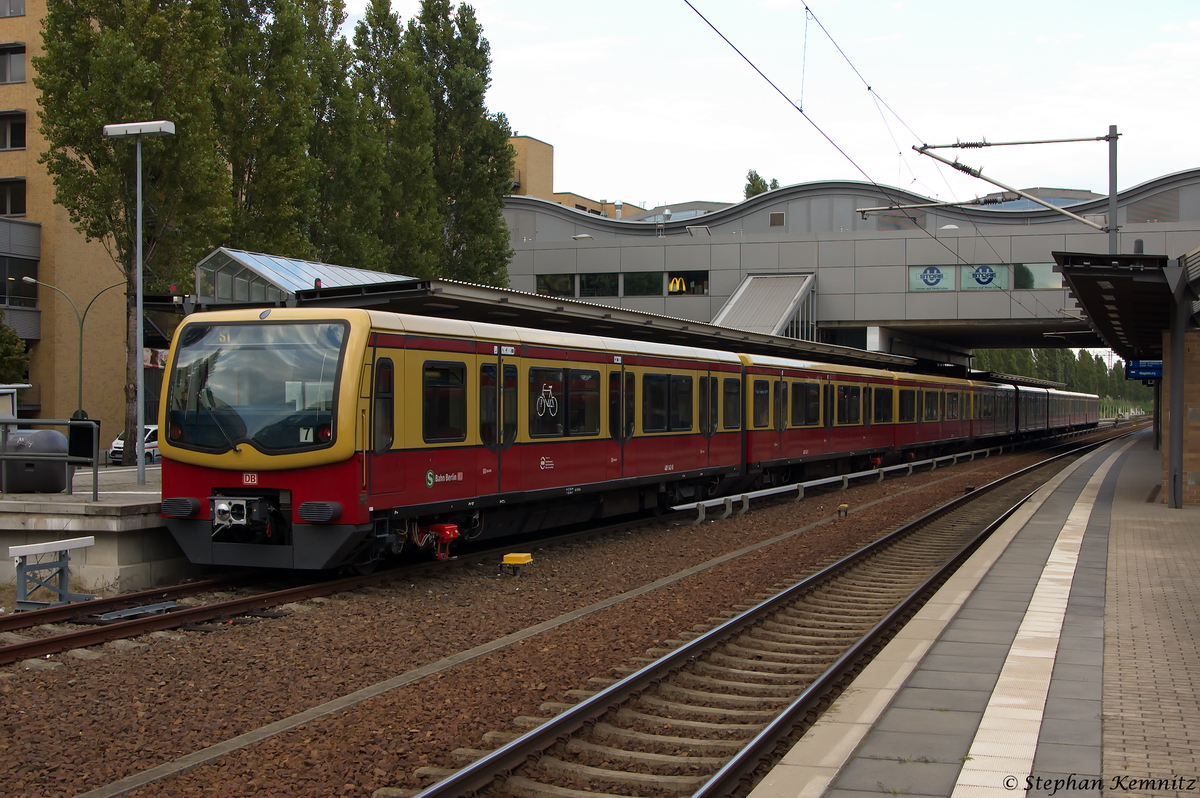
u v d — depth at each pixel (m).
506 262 40.12
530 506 15.52
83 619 10.24
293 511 11.83
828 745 5.97
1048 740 6.03
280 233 29.41
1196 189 47.47
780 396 23.69
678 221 56.19
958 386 40.25
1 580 12.98
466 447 13.50
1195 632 9.07
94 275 45.69
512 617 10.72
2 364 39.62
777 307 43.72
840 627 10.61
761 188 82.00
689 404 19.59
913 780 5.36
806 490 26.61
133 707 7.42
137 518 12.53
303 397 11.80
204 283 23.92
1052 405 64.38
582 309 17.97
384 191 35.31
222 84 28.77
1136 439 67.25
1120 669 7.76
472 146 38.94
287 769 6.11
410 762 6.25
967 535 17.86
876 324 46.25
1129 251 43.25
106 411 46.25
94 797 5.68
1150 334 26.92
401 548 12.87
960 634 8.99
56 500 13.20
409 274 35.34
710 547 16.14
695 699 7.80
